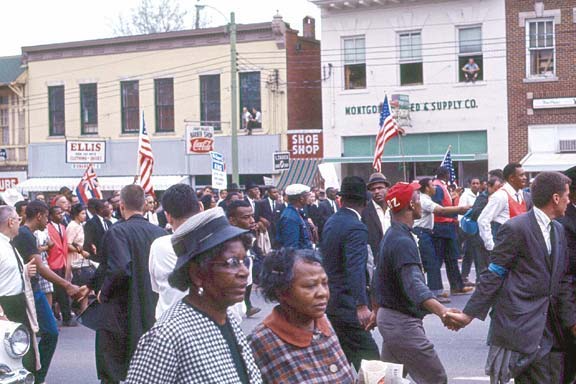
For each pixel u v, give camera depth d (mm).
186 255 3730
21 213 14930
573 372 6773
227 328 3789
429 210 14453
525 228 6516
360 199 7965
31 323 8852
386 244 6906
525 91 31562
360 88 34219
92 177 22141
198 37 37531
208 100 37625
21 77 41406
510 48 31703
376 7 33625
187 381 3543
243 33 36656
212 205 15328
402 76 33562
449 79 32688
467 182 32906
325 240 7918
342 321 7805
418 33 33156
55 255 14344
